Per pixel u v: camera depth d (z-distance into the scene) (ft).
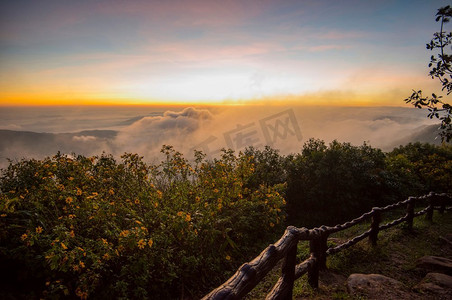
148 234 11.71
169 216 12.44
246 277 5.83
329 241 17.22
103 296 9.73
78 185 13.61
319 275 12.44
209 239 14.02
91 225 11.46
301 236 9.36
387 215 26.61
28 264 9.27
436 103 10.62
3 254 9.45
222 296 5.03
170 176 16.01
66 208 11.53
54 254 8.64
